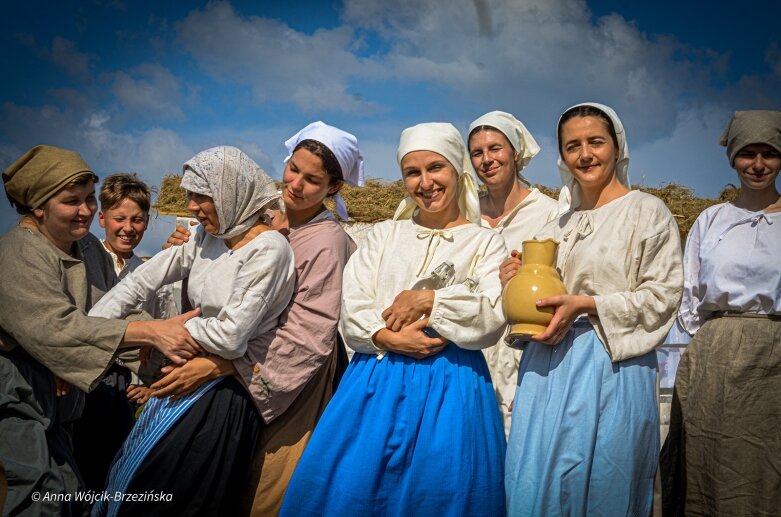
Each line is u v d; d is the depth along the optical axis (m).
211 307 3.75
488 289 3.56
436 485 3.27
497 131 4.86
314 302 3.96
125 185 5.28
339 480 3.35
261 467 3.90
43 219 3.77
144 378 4.10
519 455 3.38
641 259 3.38
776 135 4.32
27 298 3.59
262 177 3.85
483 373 3.57
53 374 3.75
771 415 4.18
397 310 3.46
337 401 3.53
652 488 3.31
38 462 3.52
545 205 4.84
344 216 4.66
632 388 3.32
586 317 3.44
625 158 3.61
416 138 3.68
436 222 3.82
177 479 3.57
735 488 4.17
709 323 4.45
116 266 5.32
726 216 4.58
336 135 4.16
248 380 3.74
